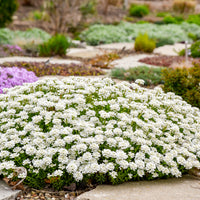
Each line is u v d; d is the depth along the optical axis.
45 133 3.42
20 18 24.97
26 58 11.74
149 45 15.01
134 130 3.72
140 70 9.05
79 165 3.21
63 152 3.13
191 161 3.51
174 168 3.42
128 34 20.28
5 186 3.17
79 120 3.63
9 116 3.66
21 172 3.15
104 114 3.60
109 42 18.22
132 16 29.34
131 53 14.47
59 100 3.92
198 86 6.38
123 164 3.14
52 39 13.05
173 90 6.54
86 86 4.21
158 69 9.26
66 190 3.24
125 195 3.12
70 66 9.70
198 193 3.24
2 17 15.80
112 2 32.75
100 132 3.36
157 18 27.84
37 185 3.21
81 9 20.66
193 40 20.20
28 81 6.34
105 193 3.14
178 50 16.06
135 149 3.43
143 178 3.54
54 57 12.48
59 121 3.45
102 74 9.34
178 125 4.12
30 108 3.68
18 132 3.44
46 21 22.08
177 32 20.05
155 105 4.14
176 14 30.30
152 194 3.16
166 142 3.74
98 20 24.52
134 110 4.01
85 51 14.95
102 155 3.36
